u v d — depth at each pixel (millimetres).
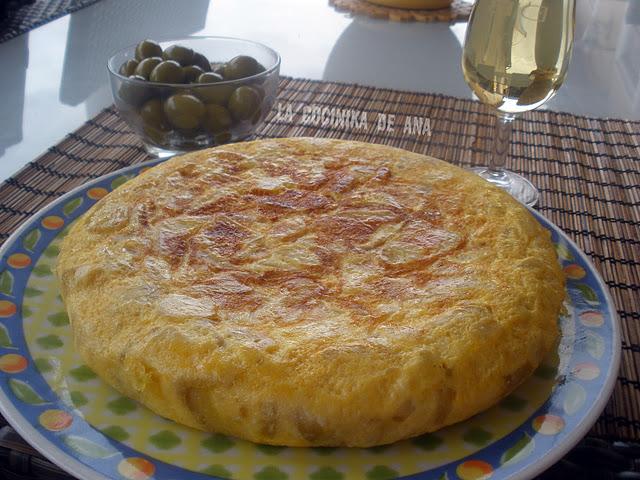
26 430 238
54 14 843
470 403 246
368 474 231
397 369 242
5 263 321
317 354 245
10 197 435
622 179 497
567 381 269
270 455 238
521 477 224
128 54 545
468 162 511
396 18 868
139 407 256
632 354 323
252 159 384
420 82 679
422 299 276
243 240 314
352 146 399
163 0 939
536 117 594
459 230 325
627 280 382
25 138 538
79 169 478
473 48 435
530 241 320
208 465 233
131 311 269
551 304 287
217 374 240
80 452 233
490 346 255
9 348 277
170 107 470
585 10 991
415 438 247
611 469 265
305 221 329
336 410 233
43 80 658
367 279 289
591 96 670
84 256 306
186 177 365
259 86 502
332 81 664
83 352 267
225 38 577
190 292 279
